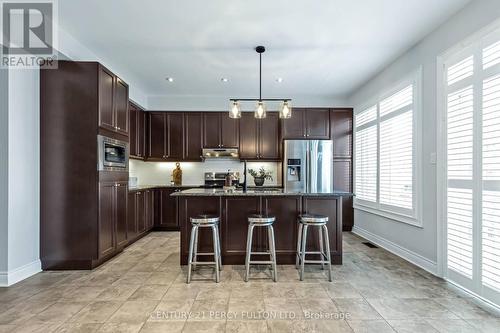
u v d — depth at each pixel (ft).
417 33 10.61
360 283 9.46
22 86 9.78
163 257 12.46
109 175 11.46
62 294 8.58
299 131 18.85
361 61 13.32
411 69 11.85
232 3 8.70
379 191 14.40
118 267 11.09
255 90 18.19
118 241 12.34
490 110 7.80
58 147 10.55
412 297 8.39
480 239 8.13
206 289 8.99
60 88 10.57
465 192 8.73
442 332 6.61
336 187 18.57
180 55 12.65
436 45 10.22
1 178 9.22
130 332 6.58
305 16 9.45
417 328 6.77
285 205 11.42
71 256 10.59
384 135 14.02
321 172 17.57
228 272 10.53
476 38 8.29
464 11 8.86
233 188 13.82
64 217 10.59
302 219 9.98
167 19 9.64
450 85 9.45
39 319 7.13
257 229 11.42
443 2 8.63
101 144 10.77
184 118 19.07
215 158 20.01
